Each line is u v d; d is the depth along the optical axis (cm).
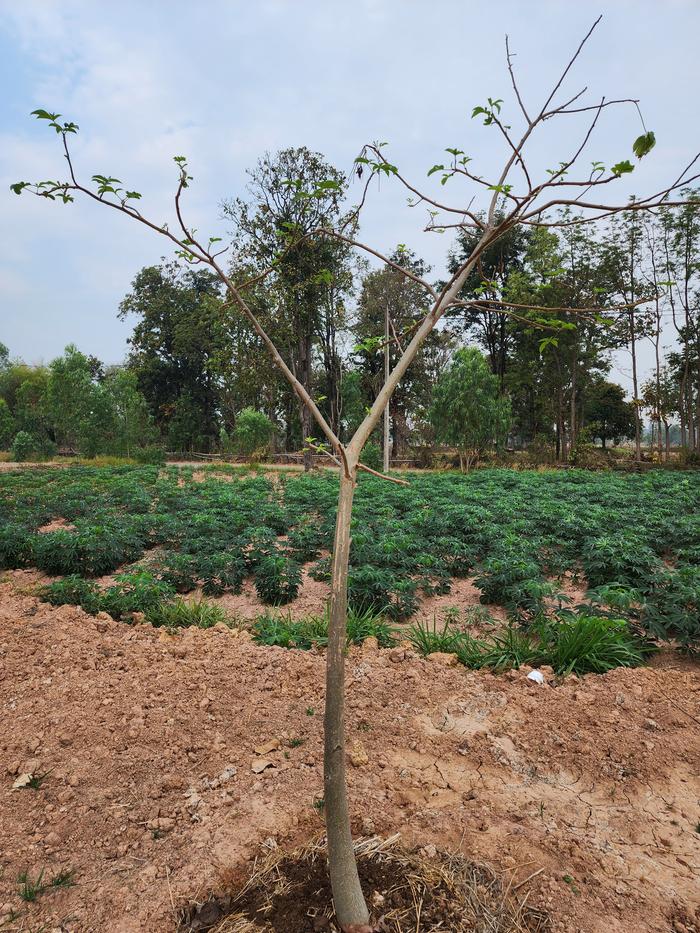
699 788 312
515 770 321
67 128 194
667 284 215
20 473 2595
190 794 297
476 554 964
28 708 375
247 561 910
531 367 3894
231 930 213
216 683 407
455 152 220
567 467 3169
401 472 2992
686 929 219
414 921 215
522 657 487
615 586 648
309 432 3406
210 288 4988
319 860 245
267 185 2247
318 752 333
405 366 222
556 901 227
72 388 3825
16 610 623
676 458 3148
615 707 384
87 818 280
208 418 5453
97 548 921
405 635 616
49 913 228
